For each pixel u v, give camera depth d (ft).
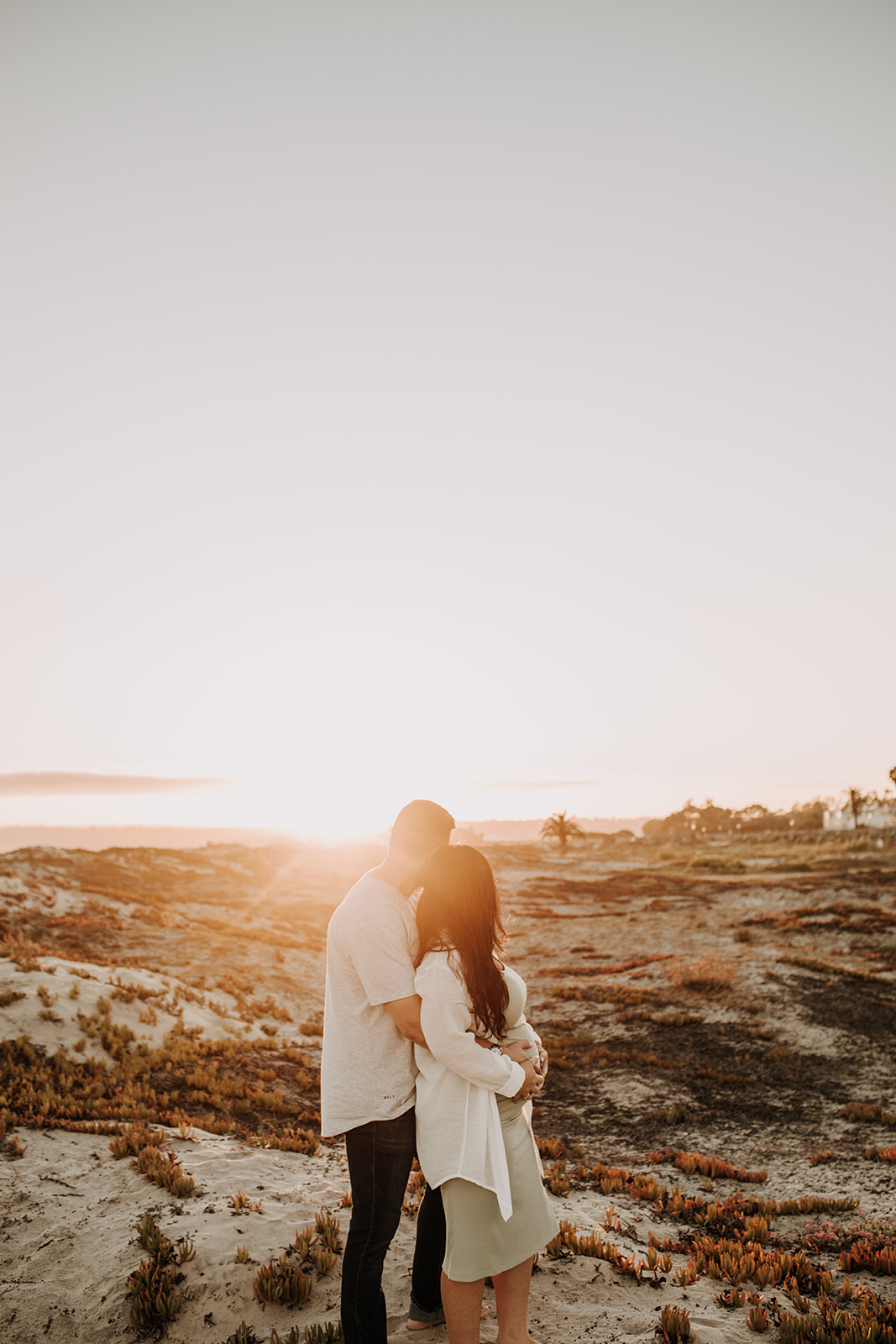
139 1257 15.23
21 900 84.02
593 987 73.10
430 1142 10.43
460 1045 10.19
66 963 51.67
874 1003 63.82
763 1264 18.51
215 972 67.26
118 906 93.04
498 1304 10.78
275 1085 37.76
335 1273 14.88
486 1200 10.39
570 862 260.01
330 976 11.38
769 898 142.72
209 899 122.72
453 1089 10.62
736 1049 53.52
